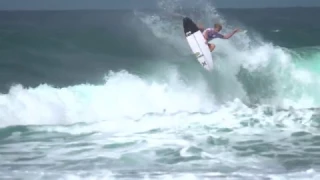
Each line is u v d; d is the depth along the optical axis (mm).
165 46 76125
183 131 48156
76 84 65062
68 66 74812
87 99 57500
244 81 62594
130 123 50969
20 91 56438
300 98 62594
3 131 49031
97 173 36906
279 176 35781
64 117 54844
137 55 78812
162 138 45969
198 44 58562
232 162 39469
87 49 86000
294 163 39281
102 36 94375
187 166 38500
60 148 43406
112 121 51781
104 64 75375
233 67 62969
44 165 38844
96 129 49562
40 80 68000
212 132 47781
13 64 76188
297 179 35125
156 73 65188
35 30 108938
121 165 38875
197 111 57156
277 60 64000
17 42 89188
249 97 61844
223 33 69562
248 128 49031
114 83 60938
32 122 53781
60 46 88062
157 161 39812
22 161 39812
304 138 46094
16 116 53812
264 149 42875
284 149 42875
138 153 41812
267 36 103812
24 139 46375
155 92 59625
